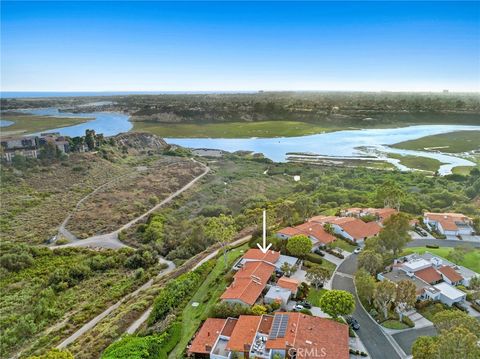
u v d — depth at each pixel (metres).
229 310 58.19
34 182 157.25
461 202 114.00
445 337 39.97
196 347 51.94
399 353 50.44
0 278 91.12
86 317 73.69
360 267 70.69
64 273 91.50
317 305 61.81
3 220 125.06
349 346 51.38
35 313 75.12
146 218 133.12
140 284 86.94
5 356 63.47
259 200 141.25
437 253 79.44
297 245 76.38
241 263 76.62
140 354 52.00
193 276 74.38
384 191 109.25
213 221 100.56
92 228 124.25
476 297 61.31
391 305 60.12
